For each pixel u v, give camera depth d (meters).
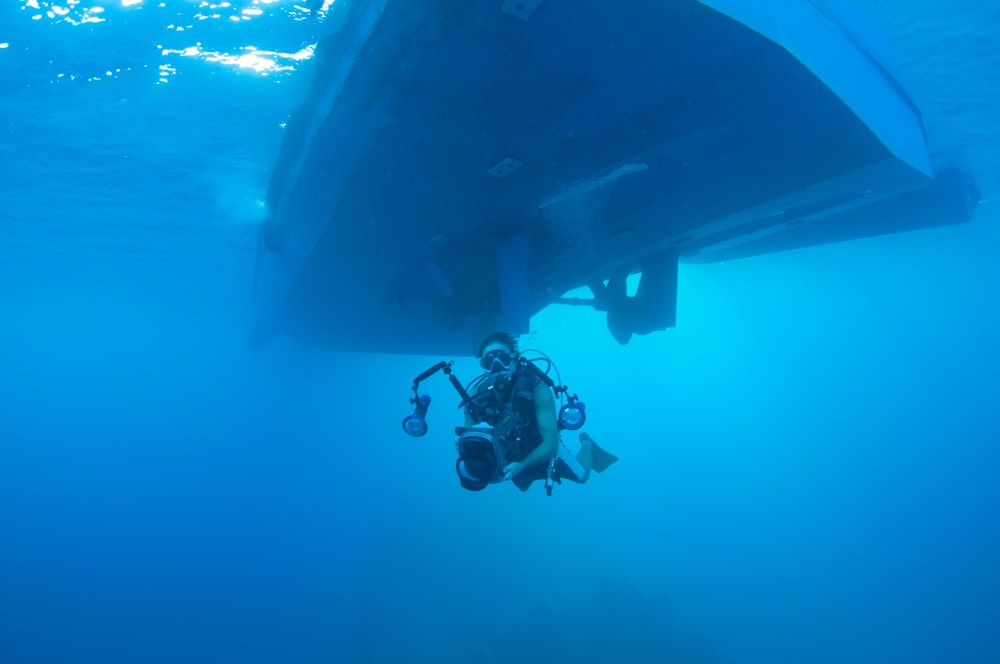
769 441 77.69
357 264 8.51
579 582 30.80
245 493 68.06
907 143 5.04
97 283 31.00
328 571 35.06
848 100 4.03
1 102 9.82
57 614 32.78
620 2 3.00
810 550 36.44
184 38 7.80
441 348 13.91
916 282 47.78
